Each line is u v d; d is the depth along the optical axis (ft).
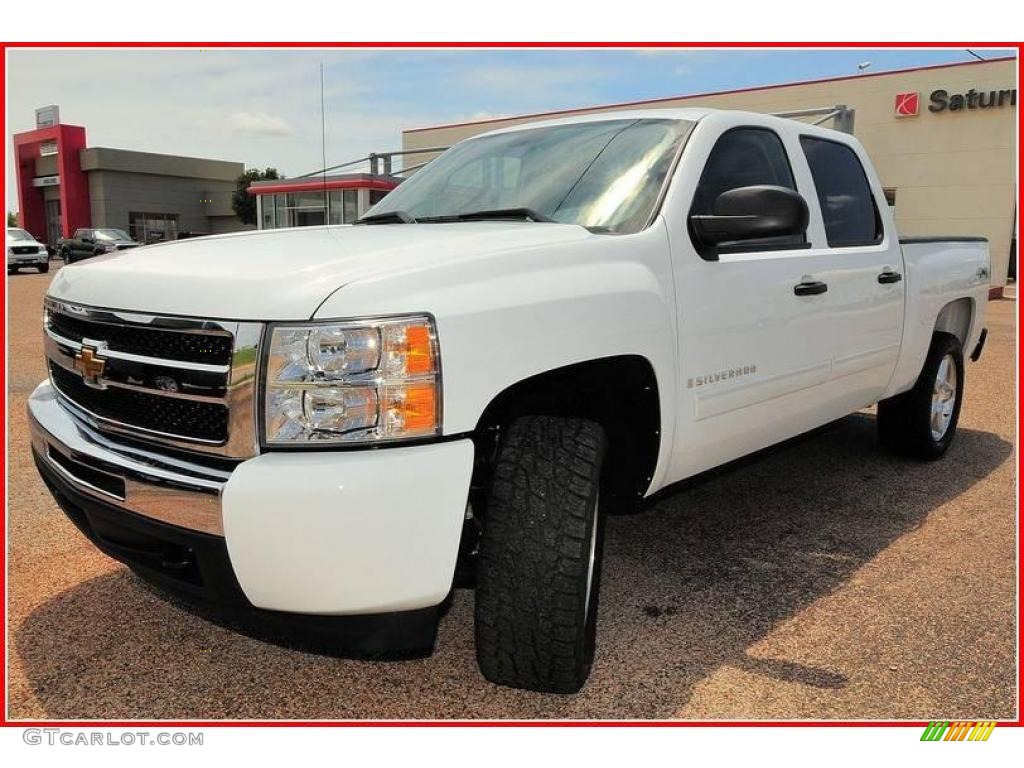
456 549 6.99
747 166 11.30
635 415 9.31
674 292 9.31
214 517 6.82
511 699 8.29
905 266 14.38
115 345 7.79
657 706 8.18
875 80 67.77
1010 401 23.31
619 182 10.16
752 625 9.85
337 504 6.56
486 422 7.99
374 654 8.44
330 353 6.68
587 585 7.98
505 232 8.76
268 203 75.20
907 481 15.48
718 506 14.03
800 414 12.05
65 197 152.15
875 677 8.77
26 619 9.79
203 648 9.21
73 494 8.03
